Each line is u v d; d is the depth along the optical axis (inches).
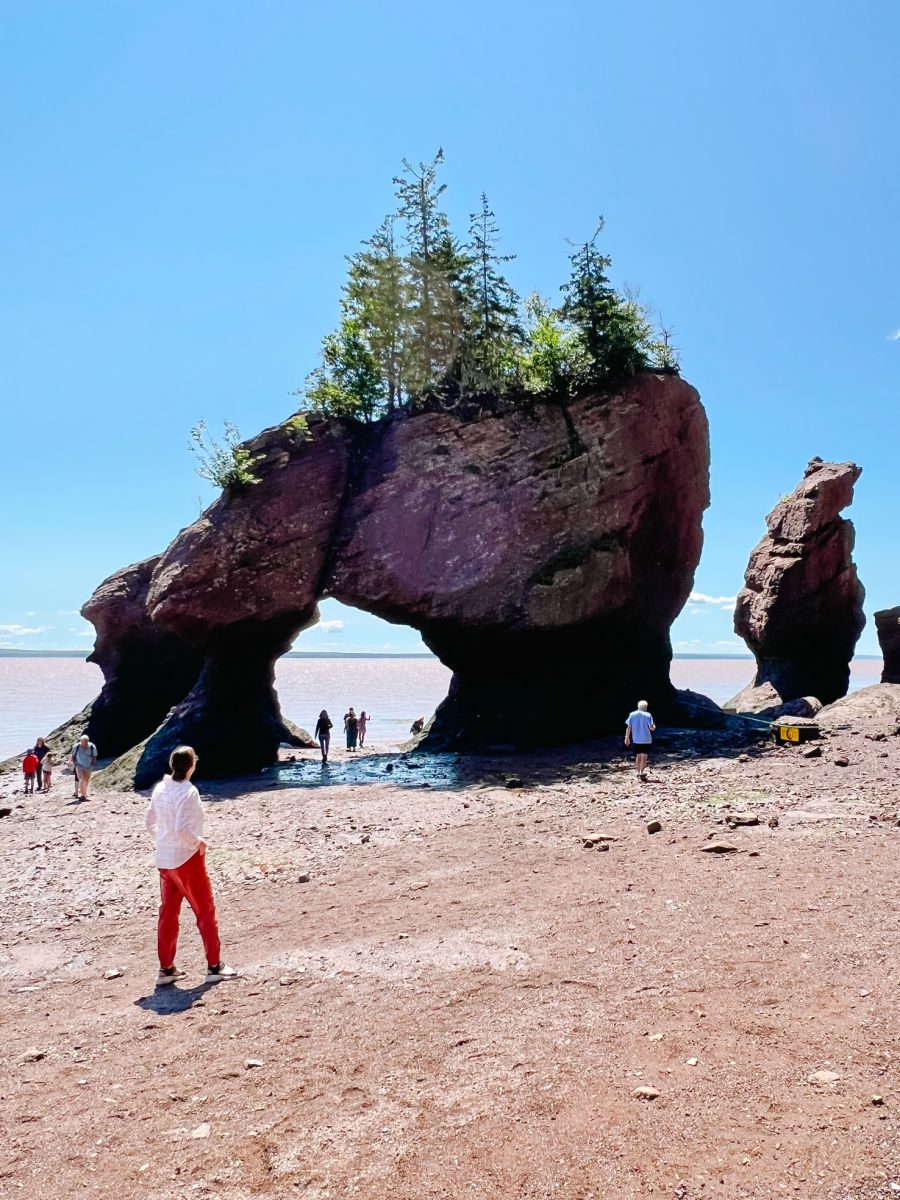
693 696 1264.8
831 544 1535.4
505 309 1280.8
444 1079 207.8
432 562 1120.2
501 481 1131.9
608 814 606.2
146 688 1518.2
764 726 1111.6
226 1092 212.5
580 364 1154.0
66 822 833.5
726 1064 199.0
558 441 1139.9
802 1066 194.4
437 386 1226.0
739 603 1691.7
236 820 758.5
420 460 1163.3
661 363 1228.5
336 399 1220.5
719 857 422.3
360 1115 193.8
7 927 437.7
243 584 1120.8
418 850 546.9
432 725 1274.6
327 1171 171.3
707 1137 169.2
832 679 1636.3
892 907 309.6
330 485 1162.6
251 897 458.0
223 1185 169.6
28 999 313.4
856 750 788.0
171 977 311.4
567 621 1095.0
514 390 1186.6
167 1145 188.1
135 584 1510.8
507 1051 220.1
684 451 1205.1
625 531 1124.5
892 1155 156.3
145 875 553.9
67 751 1486.2
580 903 363.3
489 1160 169.3
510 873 443.2
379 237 1283.2
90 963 358.9
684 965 270.5
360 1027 248.4
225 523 1125.1
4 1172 181.5
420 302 1232.8
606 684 1143.0
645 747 786.2
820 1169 154.7
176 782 321.1
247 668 1224.2
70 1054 249.9
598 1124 178.2
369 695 5984.3
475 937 329.7
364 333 1268.5
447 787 859.4
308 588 1143.0
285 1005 274.7
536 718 1108.5
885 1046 199.2
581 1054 213.5
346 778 1011.9
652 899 355.6
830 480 1533.0
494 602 1100.5
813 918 305.0
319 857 556.4
